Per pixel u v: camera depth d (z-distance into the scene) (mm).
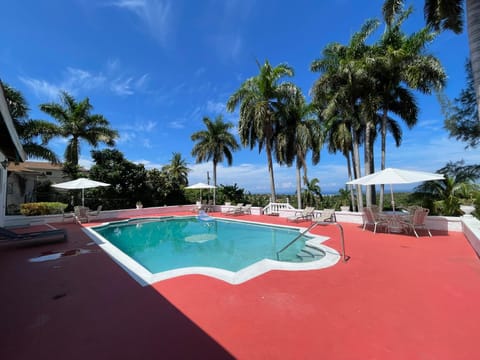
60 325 2764
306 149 16688
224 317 2918
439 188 11570
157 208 17797
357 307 3131
